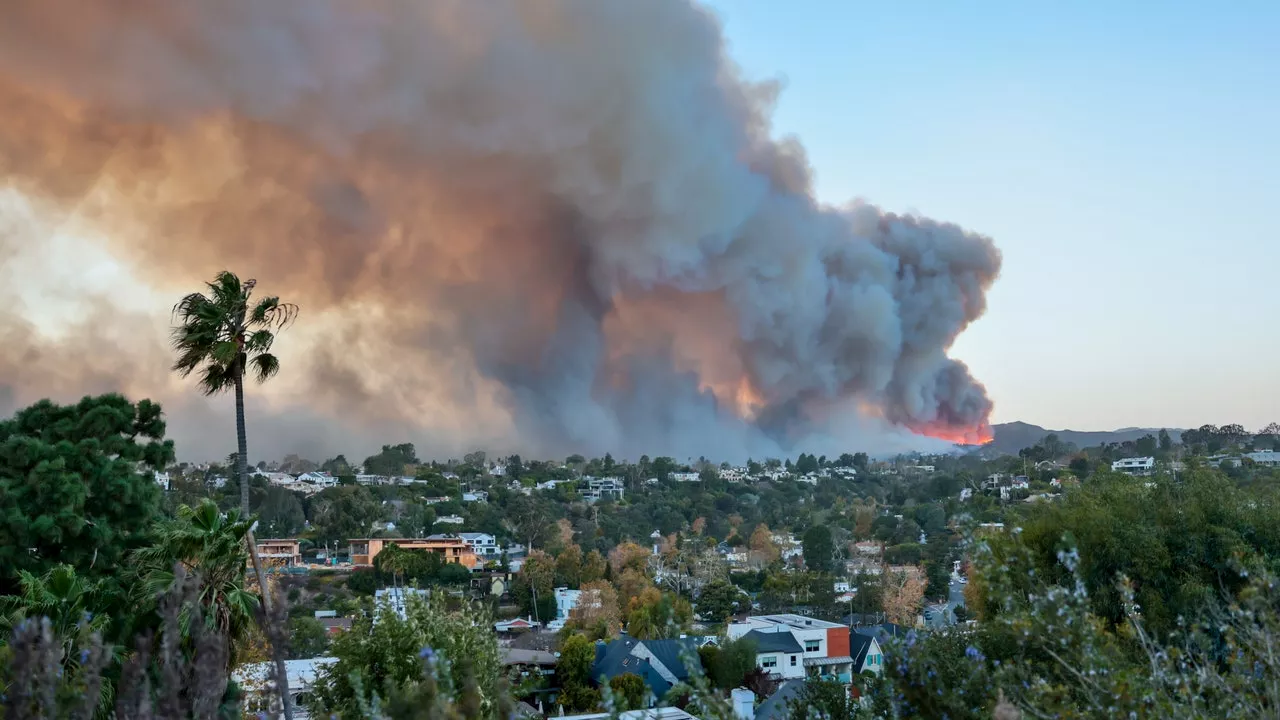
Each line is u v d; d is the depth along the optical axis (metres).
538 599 79.69
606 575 91.00
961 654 11.70
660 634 57.97
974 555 10.41
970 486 153.38
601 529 136.50
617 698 7.18
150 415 27.67
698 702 7.70
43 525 22.31
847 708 14.19
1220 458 129.25
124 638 16.30
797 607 86.50
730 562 112.44
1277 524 15.33
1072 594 8.98
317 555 110.94
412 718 6.98
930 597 82.62
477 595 84.94
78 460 24.50
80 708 7.11
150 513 25.70
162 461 27.17
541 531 126.50
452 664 15.67
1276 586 8.88
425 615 16.81
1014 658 11.27
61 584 15.24
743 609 85.44
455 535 122.50
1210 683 8.05
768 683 44.56
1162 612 14.41
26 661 6.41
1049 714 8.23
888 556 107.44
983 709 9.92
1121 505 16.23
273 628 9.96
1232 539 14.73
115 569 24.53
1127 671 8.11
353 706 15.53
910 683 10.82
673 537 121.19
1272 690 7.80
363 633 16.69
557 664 45.06
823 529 105.81
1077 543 15.37
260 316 23.77
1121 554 15.05
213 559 16.81
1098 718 7.70
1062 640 8.63
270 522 114.94
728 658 45.09
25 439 23.67
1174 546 15.29
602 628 64.44
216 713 7.41
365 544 109.56
